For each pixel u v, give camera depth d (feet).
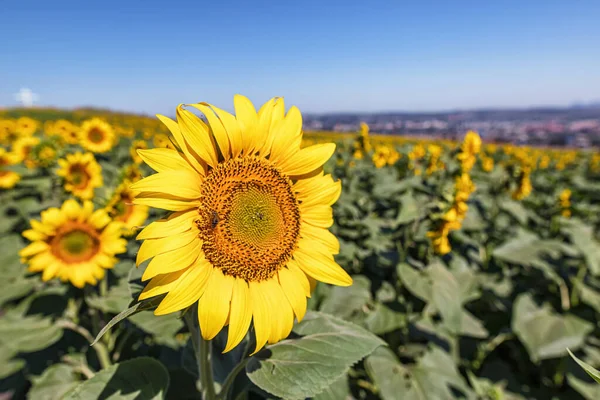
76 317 2.10
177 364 1.82
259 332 0.93
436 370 2.11
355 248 2.35
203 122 0.92
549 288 3.22
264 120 1.04
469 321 2.58
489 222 3.81
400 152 4.24
